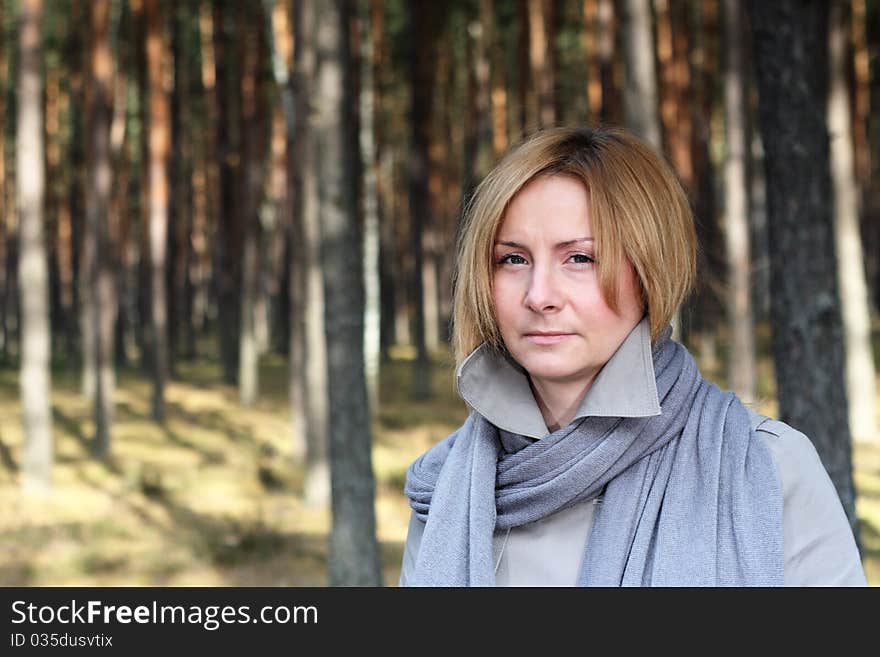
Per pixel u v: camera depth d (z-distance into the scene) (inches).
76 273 1230.9
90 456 621.6
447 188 1195.3
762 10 159.5
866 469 475.8
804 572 47.3
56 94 1189.1
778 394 166.4
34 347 508.1
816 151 159.5
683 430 50.5
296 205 576.7
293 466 568.7
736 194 515.5
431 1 919.0
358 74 783.7
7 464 594.9
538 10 834.2
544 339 48.6
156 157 739.4
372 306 717.3
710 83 879.1
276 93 950.4
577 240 48.3
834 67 555.8
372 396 724.0
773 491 47.1
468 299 52.2
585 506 51.6
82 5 1026.7
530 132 55.6
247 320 876.6
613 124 53.6
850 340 567.2
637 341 49.0
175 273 1098.1
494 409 52.4
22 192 509.7
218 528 421.1
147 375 1136.8
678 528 48.1
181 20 1060.5
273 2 511.5
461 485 54.6
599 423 49.8
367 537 281.6
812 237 160.2
